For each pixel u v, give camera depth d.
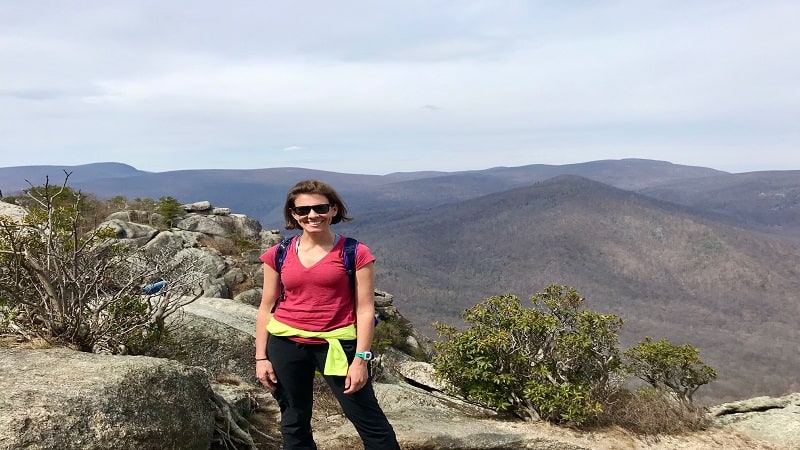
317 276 3.07
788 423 9.95
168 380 4.34
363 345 3.05
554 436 7.71
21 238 4.86
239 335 8.40
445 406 8.90
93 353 4.57
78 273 4.94
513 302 9.56
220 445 4.82
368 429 3.19
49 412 3.35
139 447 3.75
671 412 9.61
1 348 4.34
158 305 5.76
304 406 3.33
